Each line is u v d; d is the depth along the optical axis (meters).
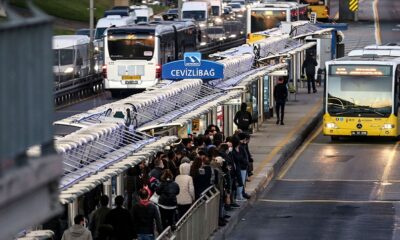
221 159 47.03
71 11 177.88
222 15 182.38
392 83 77.81
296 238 47.09
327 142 79.25
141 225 36.06
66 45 98.88
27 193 11.98
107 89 101.81
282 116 83.62
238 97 61.91
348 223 50.38
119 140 37.66
